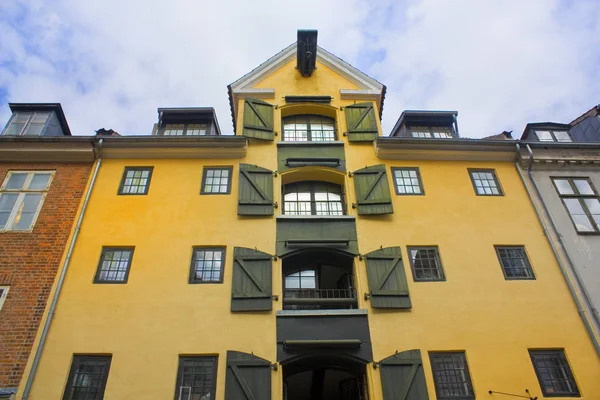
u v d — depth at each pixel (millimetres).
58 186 13805
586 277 12711
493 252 13102
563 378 11047
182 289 11914
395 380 10719
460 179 14758
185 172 14398
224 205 13609
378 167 14602
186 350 10977
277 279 12289
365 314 11695
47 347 10828
